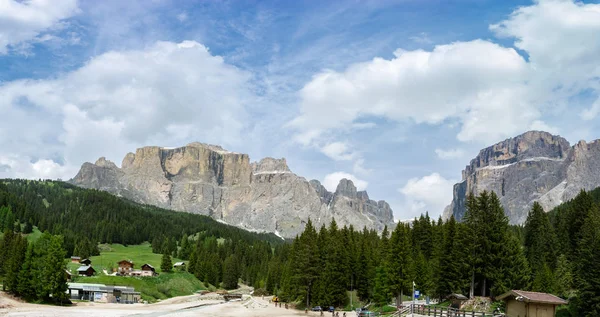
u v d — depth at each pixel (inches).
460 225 4771.2
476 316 3107.8
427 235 6520.7
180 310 5615.2
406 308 3811.5
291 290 6584.6
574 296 4097.0
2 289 5531.5
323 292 5689.0
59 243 5447.8
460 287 4436.5
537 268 4923.7
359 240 7121.1
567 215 5900.6
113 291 6574.8
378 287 5246.1
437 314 3358.8
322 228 6579.7
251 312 5526.6
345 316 4736.7
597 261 3668.8
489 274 4333.2
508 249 4362.7
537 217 5605.3
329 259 5826.8
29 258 5383.9
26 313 4173.2
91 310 4931.1
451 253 4699.8
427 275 5516.7
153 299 7372.1
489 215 4549.7
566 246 5378.9
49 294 5467.5
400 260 5073.8
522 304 3058.6
